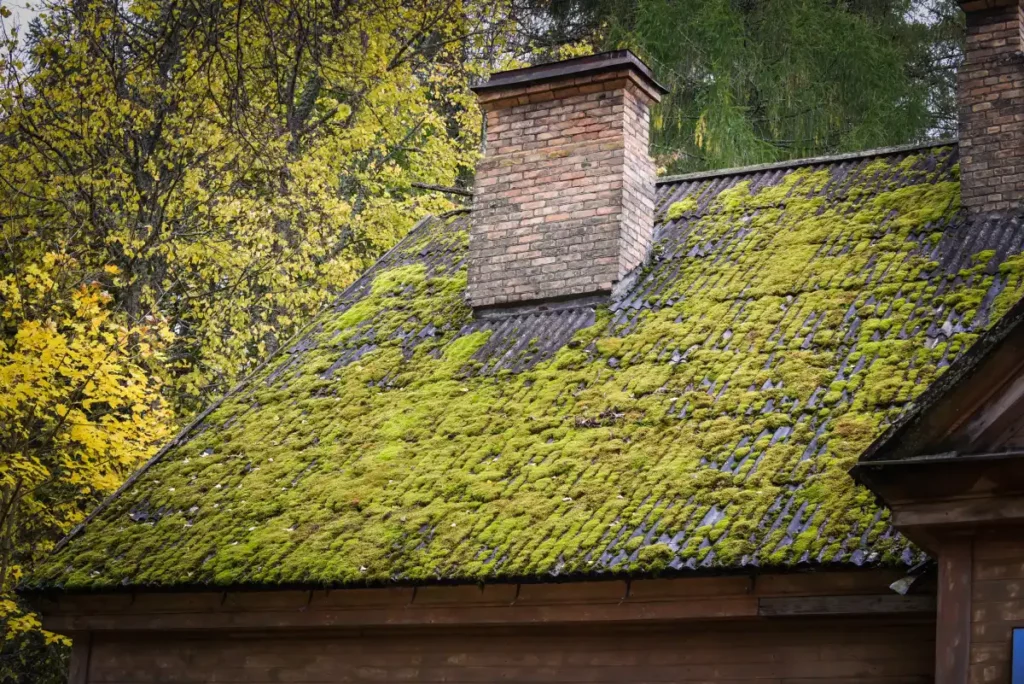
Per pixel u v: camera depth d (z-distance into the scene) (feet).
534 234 47.29
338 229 79.46
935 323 37.19
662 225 48.24
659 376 39.68
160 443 60.64
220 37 65.26
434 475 39.37
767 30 83.61
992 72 42.47
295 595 38.34
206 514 42.04
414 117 82.84
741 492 33.42
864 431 33.91
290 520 40.01
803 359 37.70
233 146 72.90
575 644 35.42
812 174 47.65
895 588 28.71
